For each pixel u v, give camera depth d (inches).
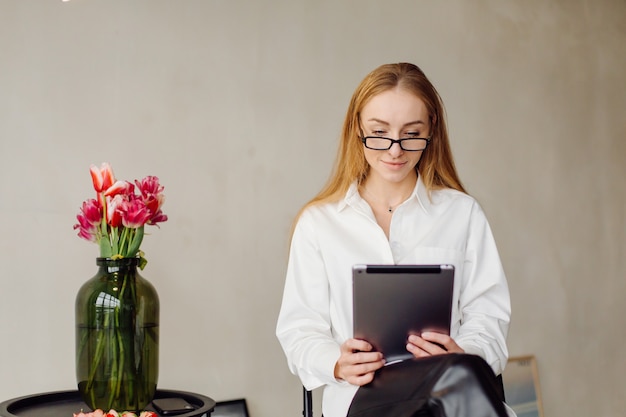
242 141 117.0
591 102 164.2
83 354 79.7
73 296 101.6
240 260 116.2
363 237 77.0
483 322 74.5
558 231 156.5
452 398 49.3
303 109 123.5
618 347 164.2
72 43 102.3
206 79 113.9
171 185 110.0
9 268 97.0
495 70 149.3
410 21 137.9
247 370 116.3
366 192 80.0
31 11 99.3
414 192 77.8
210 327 113.0
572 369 156.3
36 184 99.0
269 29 120.6
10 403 81.8
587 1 165.5
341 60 128.3
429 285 62.3
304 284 77.8
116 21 106.0
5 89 97.2
